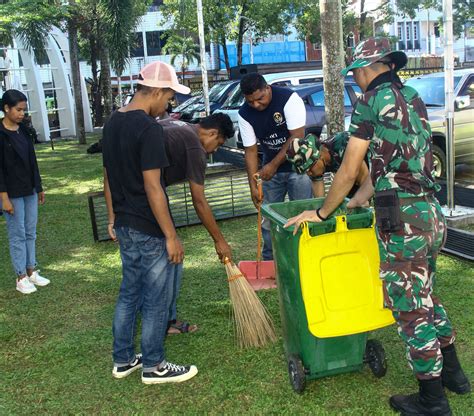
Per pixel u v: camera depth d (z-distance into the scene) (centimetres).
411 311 272
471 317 393
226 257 369
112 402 321
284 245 300
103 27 1781
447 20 572
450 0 567
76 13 1752
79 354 380
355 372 335
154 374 336
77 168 1262
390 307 276
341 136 338
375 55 269
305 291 287
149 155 296
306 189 468
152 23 4397
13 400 327
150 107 316
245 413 301
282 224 294
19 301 478
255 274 423
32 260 507
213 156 1041
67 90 2211
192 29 2830
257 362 353
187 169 338
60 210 827
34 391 337
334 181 275
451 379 302
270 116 450
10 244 488
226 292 472
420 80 924
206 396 320
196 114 1273
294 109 445
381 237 273
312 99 1018
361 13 2289
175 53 4397
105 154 318
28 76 2023
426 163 268
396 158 264
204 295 468
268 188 478
